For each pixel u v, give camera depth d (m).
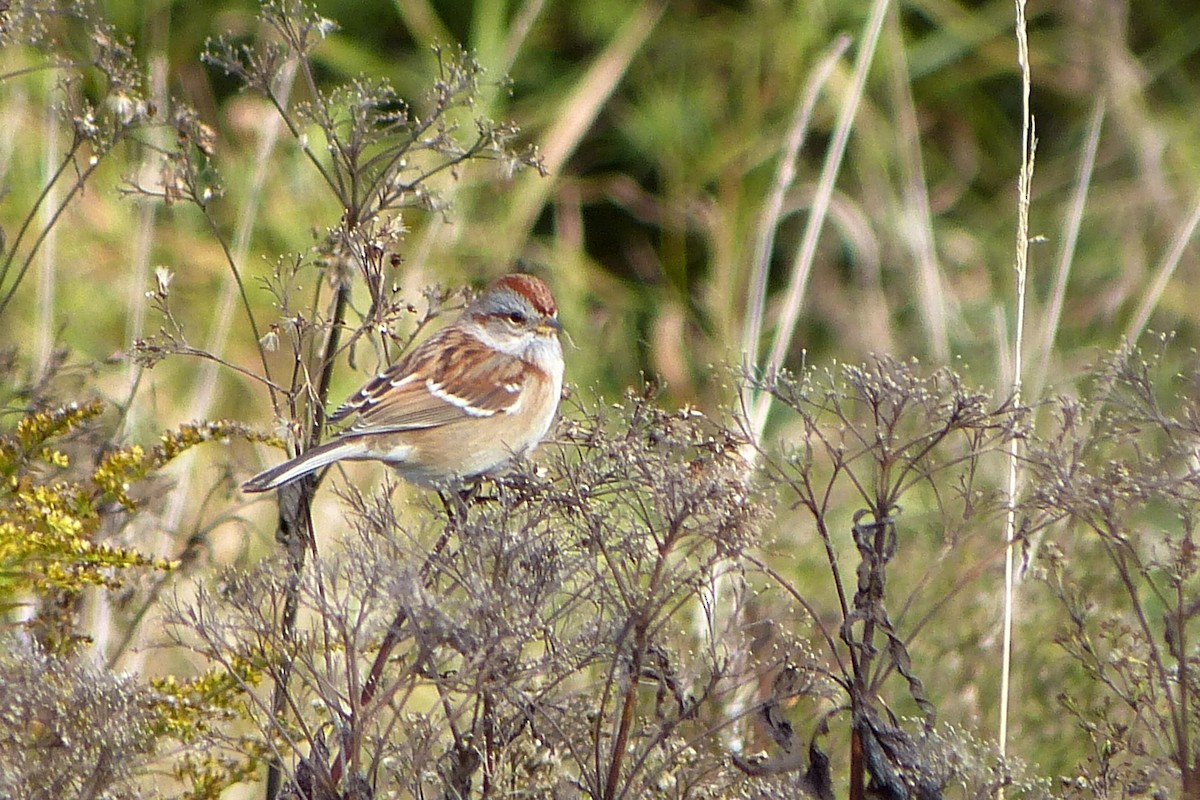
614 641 5.80
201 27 14.74
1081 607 7.23
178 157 7.34
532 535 5.82
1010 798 6.91
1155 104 16.58
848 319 14.27
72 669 5.98
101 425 8.22
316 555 6.34
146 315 12.70
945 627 8.62
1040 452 6.40
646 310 15.11
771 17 15.99
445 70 7.45
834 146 11.31
